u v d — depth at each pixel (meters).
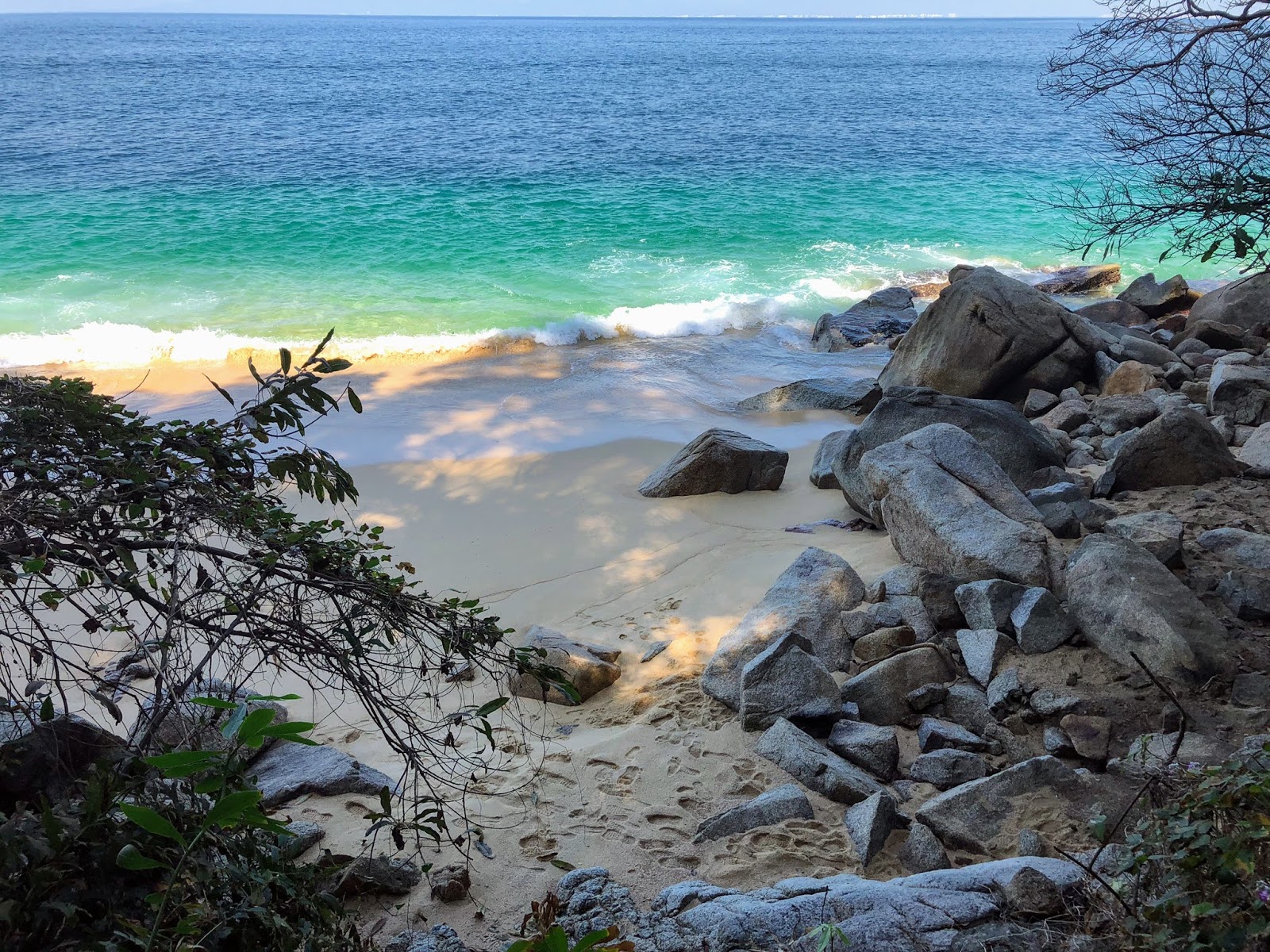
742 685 6.47
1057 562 7.39
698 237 25.97
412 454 12.01
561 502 10.71
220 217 26.06
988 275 13.60
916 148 40.25
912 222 28.03
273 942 3.21
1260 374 11.37
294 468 4.08
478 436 12.73
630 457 12.14
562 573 9.11
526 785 5.89
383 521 10.11
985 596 6.98
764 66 100.12
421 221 26.55
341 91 61.19
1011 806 5.23
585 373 15.95
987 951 3.73
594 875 4.85
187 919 2.84
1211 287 21.67
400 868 4.87
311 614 4.30
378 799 5.67
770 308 20.08
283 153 35.66
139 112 46.22
